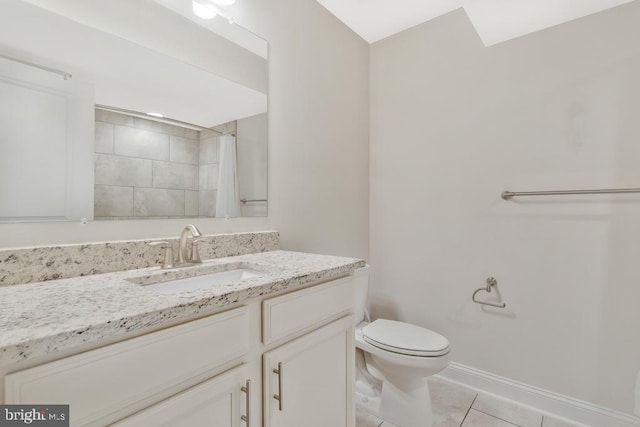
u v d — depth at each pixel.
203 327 0.67
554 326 1.54
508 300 1.67
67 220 0.92
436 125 1.92
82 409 0.50
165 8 1.15
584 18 1.46
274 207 1.53
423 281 1.98
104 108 0.99
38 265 0.83
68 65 0.92
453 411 1.57
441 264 1.90
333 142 1.90
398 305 2.08
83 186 0.95
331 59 1.88
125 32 1.04
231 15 1.35
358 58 2.12
